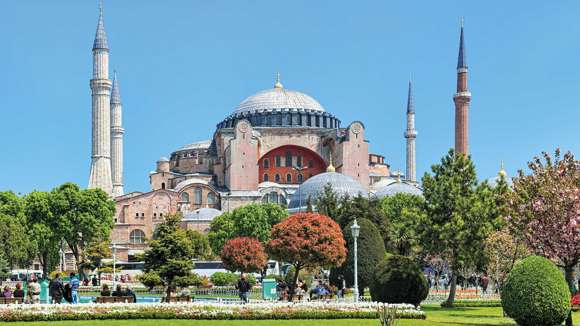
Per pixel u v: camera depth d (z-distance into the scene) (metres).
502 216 50.94
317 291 59.41
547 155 41.00
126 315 37.22
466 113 135.88
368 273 62.72
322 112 174.38
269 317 37.94
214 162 170.50
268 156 165.88
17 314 35.78
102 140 153.12
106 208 111.94
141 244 148.75
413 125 187.88
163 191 154.88
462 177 52.72
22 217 102.94
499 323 38.66
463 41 137.88
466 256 51.34
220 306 38.38
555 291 33.41
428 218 51.81
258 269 82.12
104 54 155.00
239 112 176.25
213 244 123.75
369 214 78.69
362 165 157.50
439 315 44.62
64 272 110.75
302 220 55.19
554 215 38.50
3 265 79.50
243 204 153.88
